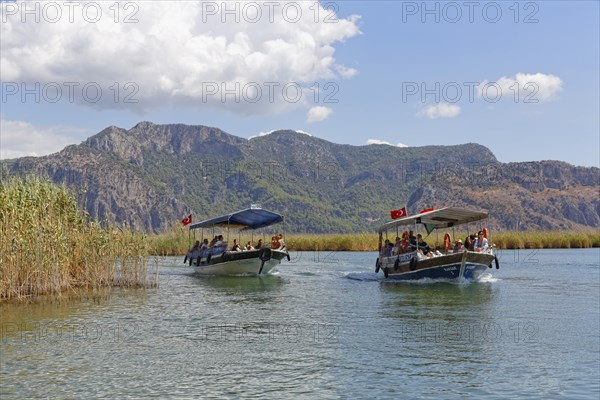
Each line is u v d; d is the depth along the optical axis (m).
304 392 13.10
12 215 25.95
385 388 13.36
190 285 33.69
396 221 35.41
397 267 35.50
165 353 16.42
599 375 14.27
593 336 18.50
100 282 29.92
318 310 23.94
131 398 12.69
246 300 27.05
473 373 14.43
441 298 27.36
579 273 39.47
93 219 30.50
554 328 19.83
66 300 25.70
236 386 13.51
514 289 30.66
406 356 16.09
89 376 14.20
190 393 13.02
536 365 15.14
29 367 14.94
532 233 75.44
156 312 23.23
